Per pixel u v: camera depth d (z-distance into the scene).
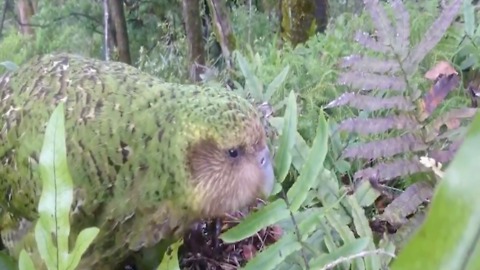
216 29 1.47
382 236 0.60
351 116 0.82
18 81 0.63
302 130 0.80
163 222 0.57
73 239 0.59
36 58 0.66
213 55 1.87
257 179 0.56
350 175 0.71
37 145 0.58
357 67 0.65
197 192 0.55
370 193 0.62
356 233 0.60
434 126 0.62
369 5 0.66
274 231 0.64
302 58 1.05
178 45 2.08
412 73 0.64
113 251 0.59
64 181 0.41
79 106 0.57
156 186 0.56
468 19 0.84
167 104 0.56
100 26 2.88
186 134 0.54
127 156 0.56
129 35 2.64
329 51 1.03
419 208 0.63
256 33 1.83
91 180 0.56
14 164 0.60
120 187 0.56
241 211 0.62
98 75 0.59
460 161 0.25
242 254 0.64
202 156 0.55
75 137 0.56
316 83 0.93
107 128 0.56
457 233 0.25
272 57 1.16
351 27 1.12
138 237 0.58
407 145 0.61
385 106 0.63
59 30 2.87
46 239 0.42
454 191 0.25
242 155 0.55
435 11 1.00
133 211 0.57
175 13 2.51
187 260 0.64
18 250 0.63
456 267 0.25
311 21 1.45
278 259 0.52
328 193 0.60
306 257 0.56
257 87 0.78
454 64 0.82
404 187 0.68
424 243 0.25
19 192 0.60
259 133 0.56
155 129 0.56
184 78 1.65
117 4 2.07
